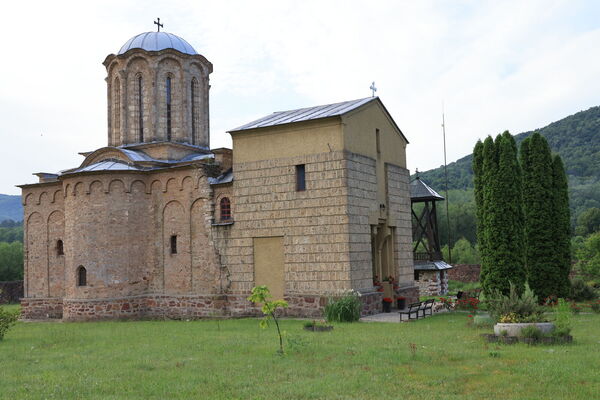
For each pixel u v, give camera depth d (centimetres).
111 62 3528
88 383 1223
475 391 1097
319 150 2691
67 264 3114
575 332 1842
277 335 1958
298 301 2681
